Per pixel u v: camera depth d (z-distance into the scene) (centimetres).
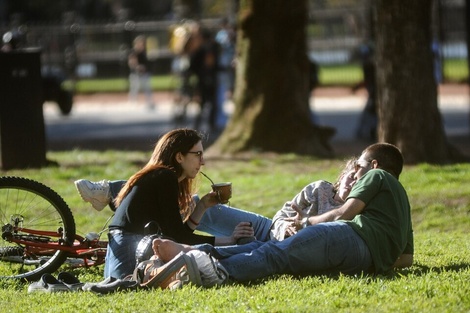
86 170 2764
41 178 2619
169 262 1402
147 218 1475
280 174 2783
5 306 1391
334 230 1463
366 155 1559
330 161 3056
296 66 3222
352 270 1471
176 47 4525
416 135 2714
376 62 2761
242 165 2986
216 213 1639
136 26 7206
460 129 4206
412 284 1393
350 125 4547
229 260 1450
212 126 4412
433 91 2731
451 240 1881
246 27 3244
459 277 1445
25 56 2733
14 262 1631
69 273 1534
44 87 5388
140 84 7050
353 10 6531
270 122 3209
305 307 1290
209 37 4466
